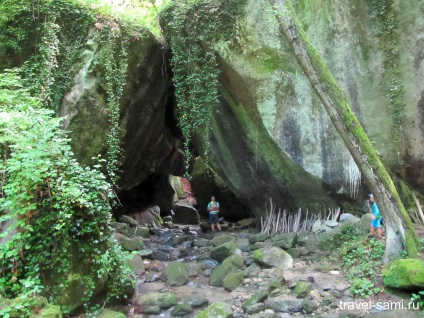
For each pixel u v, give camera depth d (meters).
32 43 8.67
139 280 6.71
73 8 8.95
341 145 7.72
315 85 5.78
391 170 7.35
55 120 5.51
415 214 7.02
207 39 8.69
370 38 7.46
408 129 7.17
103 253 5.34
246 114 8.70
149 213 13.79
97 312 4.99
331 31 7.85
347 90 7.69
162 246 9.22
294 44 5.87
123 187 11.52
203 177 15.53
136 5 10.25
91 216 5.32
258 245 7.80
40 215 5.01
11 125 5.29
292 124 8.10
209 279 6.54
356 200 7.71
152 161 12.20
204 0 8.80
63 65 8.81
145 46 9.56
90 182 5.49
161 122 11.66
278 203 9.24
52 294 4.84
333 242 6.96
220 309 4.93
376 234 6.41
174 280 6.47
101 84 8.89
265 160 8.71
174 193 16.05
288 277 5.96
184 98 9.29
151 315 5.30
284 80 8.18
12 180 5.04
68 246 5.04
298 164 8.03
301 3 8.21
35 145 5.03
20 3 8.70
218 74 8.85
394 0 7.20
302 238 7.75
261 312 5.02
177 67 9.29
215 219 11.77
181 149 14.45
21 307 4.12
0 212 5.34
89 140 8.87
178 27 9.02
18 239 4.84
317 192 8.20
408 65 7.13
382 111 7.40
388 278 4.96
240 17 8.49
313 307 4.92
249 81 8.34
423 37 6.96
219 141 9.84
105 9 9.20
